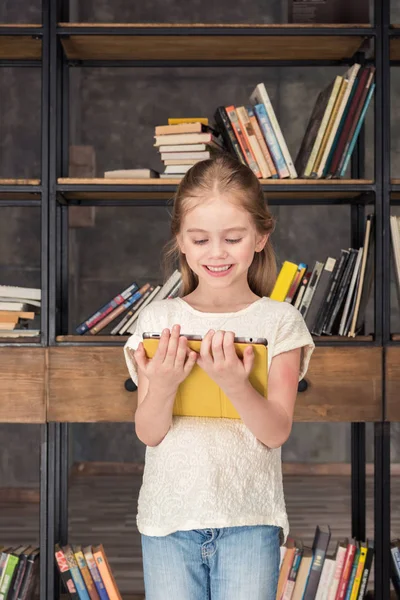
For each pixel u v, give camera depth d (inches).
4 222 197.2
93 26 91.1
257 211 51.6
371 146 201.5
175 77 208.2
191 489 50.0
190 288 60.5
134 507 177.8
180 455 50.6
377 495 90.1
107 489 195.8
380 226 90.8
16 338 89.9
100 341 90.4
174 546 50.6
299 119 209.2
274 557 51.6
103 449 214.1
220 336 43.6
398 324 204.8
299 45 97.7
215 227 50.3
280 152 92.9
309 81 208.8
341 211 213.5
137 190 90.7
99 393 89.0
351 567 93.7
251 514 50.1
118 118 207.9
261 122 92.8
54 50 91.1
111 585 92.3
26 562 93.7
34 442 194.9
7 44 97.7
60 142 97.6
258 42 96.1
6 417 89.0
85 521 164.6
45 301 90.0
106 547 144.5
